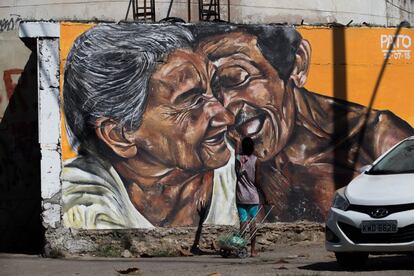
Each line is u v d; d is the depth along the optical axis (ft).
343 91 47.32
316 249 44.06
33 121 54.24
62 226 43.52
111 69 44.47
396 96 48.11
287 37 46.73
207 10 54.54
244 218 41.86
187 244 44.29
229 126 45.52
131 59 44.73
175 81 45.09
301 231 46.09
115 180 44.11
